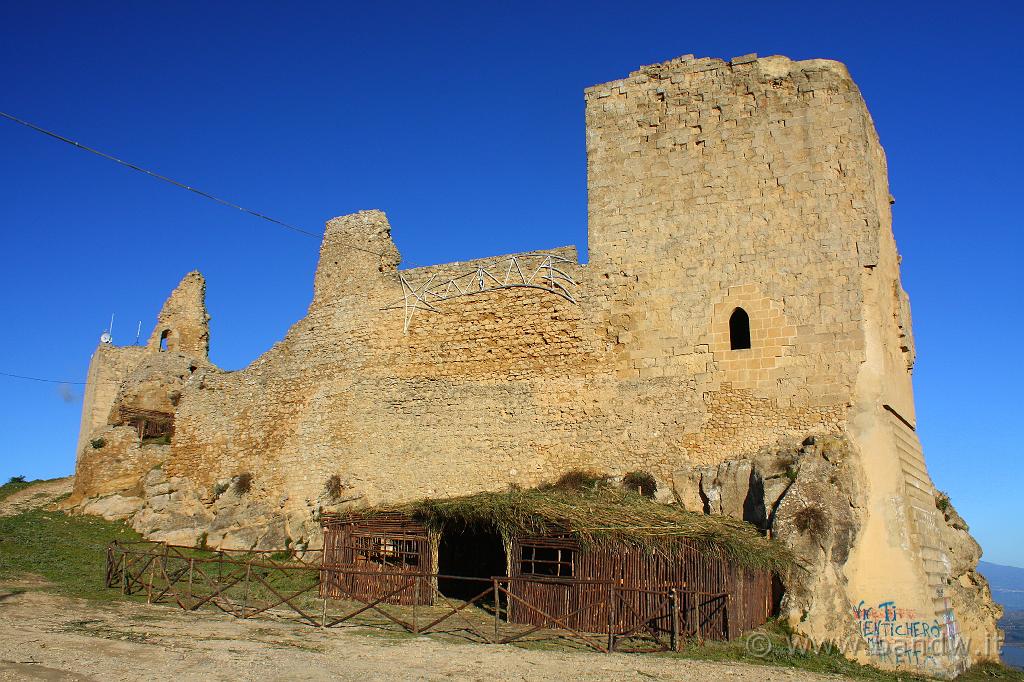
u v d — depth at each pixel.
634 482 22.23
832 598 17.94
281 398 29.20
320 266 29.92
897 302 24.48
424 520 19.80
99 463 31.98
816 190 22.80
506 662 13.23
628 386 23.58
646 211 24.58
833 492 19.39
